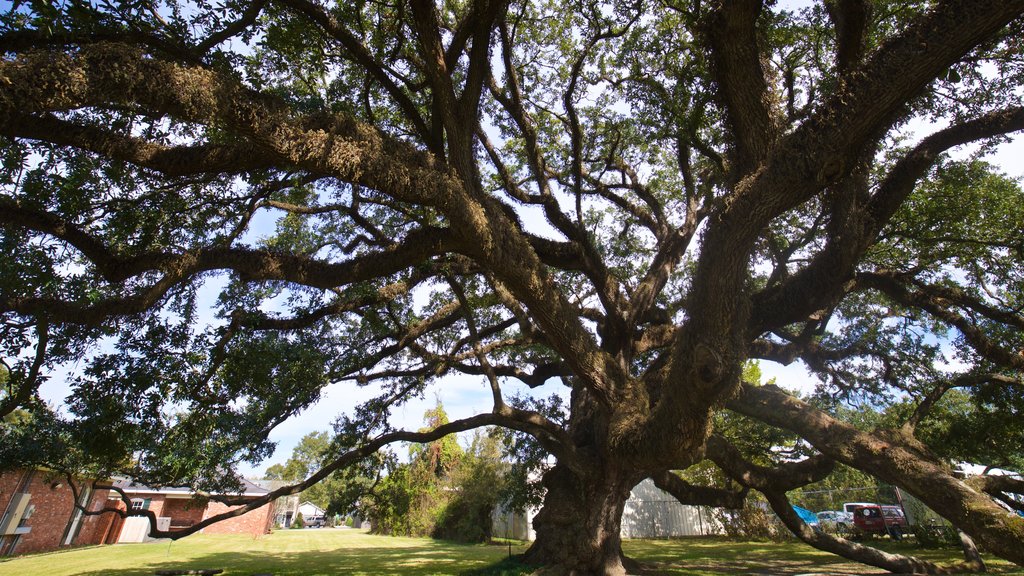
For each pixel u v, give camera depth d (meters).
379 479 13.30
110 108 5.47
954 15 3.55
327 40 7.61
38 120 4.33
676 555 16.34
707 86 8.19
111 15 5.32
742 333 5.31
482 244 5.71
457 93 10.26
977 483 11.02
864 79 3.97
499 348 13.80
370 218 11.94
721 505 12.08
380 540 27.08
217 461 8.87
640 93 10.10
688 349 5.32
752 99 5.55
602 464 10.45
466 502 26.98
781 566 12.88
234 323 8.30
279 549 20.97
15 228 5.71
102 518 25.11
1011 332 12.00
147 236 7.30
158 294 5.70
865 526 21.25
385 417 12.56
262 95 4.38
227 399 8.38
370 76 8.05
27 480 18.50
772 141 5.57
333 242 11.94
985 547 5.85
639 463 6.79
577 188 10.91
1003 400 11.90
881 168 10.60
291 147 4.40
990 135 7.90
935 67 3.76
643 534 27.95
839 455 7.77
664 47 9.69
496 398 10.65
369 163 4.84
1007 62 8.03
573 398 13.12
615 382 8.02
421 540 26.92
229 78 4.20
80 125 4.59
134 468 8.41
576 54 11.09
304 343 9.73
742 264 4.88
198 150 5.04
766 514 24.33
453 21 9.85
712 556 15.83
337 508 13.01
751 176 4.75
